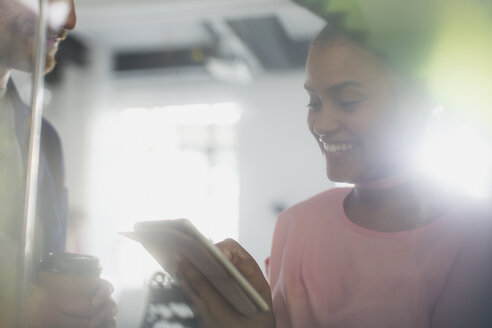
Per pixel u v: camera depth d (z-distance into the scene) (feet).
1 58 2.16
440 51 1.89
